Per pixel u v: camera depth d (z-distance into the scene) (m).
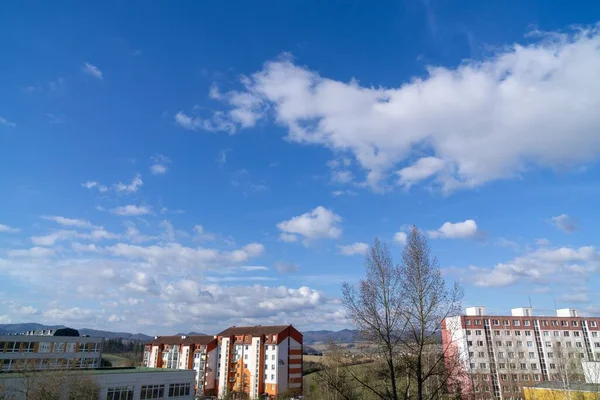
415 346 25.88
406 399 26.17
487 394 88.81
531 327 97.56
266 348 117.88
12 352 76.62
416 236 27.84
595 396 63.22
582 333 98.56
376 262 27.66
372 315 26.64
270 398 107.69
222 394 115.56
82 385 55.50
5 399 50.56
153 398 69.56
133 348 197.38
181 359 129.88
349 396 28.09
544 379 92.12
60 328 91.44
